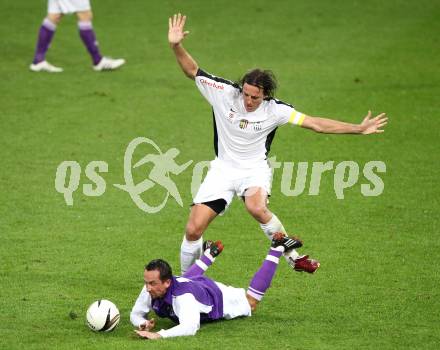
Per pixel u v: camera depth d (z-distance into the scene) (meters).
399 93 60.72
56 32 75.75
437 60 68.44
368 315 30.86
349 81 63.31
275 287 33.78
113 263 36.16
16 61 67.25
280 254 30.55
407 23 79.44
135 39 73.94
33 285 33.59
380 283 34.06
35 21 78.44
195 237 32.06
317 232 39.84
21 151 49.94
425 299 32.41
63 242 38.44
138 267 35.78
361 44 73.00
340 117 55.75
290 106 31.61
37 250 37.38
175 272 35.25
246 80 30.75
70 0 63.44
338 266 35.88
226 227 40.66
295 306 31.77
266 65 66.88
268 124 31.66
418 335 29.00
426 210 42.41
